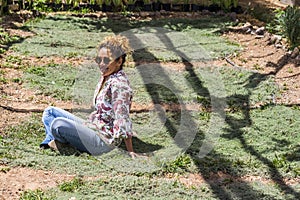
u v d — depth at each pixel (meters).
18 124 6.82
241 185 5.64
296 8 10.50
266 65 9.33
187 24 11.62
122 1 12.52
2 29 10.56
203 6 12.71
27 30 10.79
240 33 11.16
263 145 6.51
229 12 12.58
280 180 5.79
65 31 10.92
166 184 5.58
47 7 12.29
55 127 6.12
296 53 9.55
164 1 12.61
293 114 7.39
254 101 7.85
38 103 7.56
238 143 6.58
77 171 5.77
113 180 5.60
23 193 5.32
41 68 8.84
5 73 8.52
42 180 5.59
